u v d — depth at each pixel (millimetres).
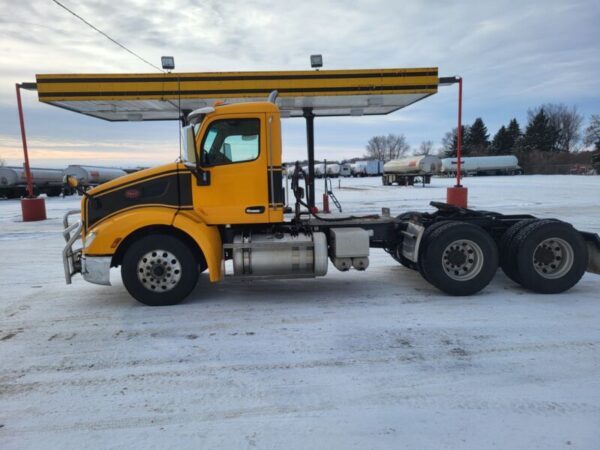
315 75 12852
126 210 5695
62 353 4332
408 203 21328
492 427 2971
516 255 6000
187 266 5695
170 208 5699
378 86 12953
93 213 5730
